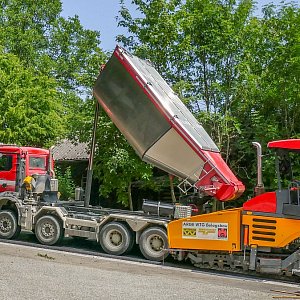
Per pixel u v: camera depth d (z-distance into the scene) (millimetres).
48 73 30297
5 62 22000
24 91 21328
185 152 11461
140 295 7711
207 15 17344
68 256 11531
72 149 25281
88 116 17047
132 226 11711
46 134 21797
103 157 16688
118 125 12609
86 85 17609
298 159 10914
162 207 11891
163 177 17641
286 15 17109
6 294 7270
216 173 11203
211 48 17328
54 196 14172
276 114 17125
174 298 7637
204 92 17844
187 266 11078
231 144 17500
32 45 32750
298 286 9297
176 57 17578
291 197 9719
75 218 12625
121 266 10578
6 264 9836
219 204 13109
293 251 9898
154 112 11672
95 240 13156
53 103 22344
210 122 16984
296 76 15812
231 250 10195
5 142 20656
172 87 16719
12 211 13633
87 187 13852
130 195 17656
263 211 9930
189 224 10727
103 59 17375
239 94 17094
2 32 29266
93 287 8102
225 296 7992
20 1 35219
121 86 12188
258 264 9945
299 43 15844
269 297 8102
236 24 17484
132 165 16375
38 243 13109
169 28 17141
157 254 11398
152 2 17359
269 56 17047
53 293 7492
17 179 14156
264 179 15391
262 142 16312
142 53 17188
